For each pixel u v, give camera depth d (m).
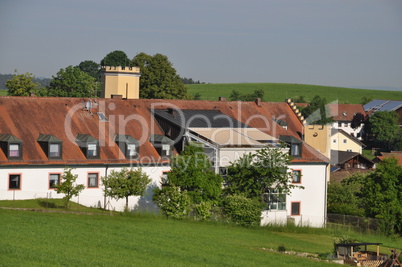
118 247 74.06
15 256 63.69
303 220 123.38
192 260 71.81
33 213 92.81
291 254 84.19
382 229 117.50
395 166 125.50
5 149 105.94
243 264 73.12
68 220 88.44
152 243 79.19
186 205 101.81
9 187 105.00
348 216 123.56
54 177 108.25
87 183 110.38
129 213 100.88
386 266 81.00
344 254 85.19
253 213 105.38
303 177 126.94
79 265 63.00
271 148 114.94
